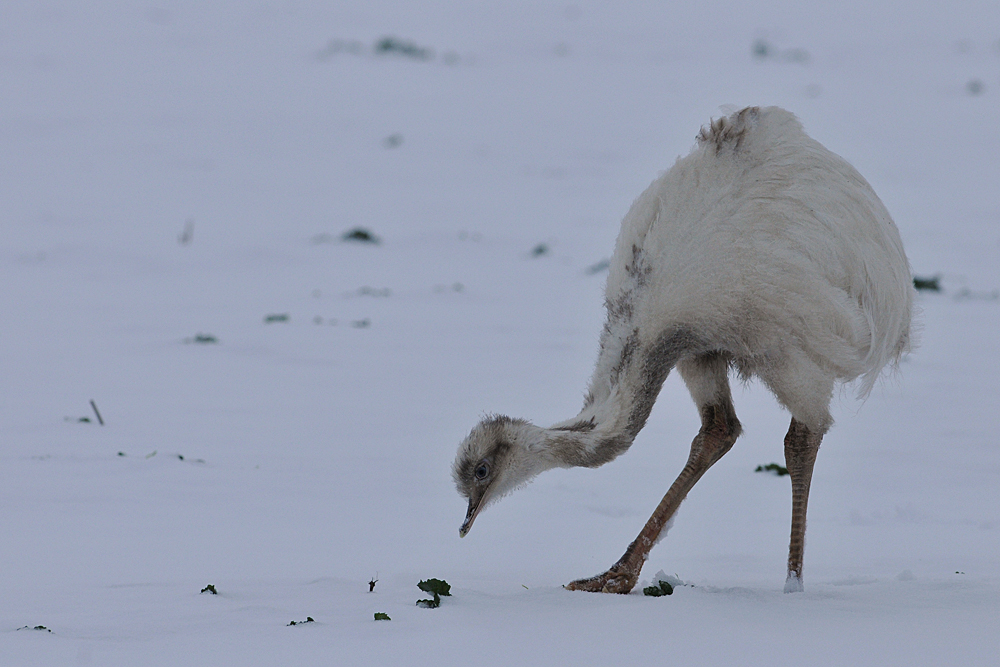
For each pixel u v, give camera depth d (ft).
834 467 120.06
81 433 130.93
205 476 110.11
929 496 107.24
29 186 444.96
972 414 146.61
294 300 250.57
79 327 215.92
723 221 72.90
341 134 602.03
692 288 72.95
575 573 79.51
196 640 57.21
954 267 296.71
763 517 99.81
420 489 108.78
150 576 75.72
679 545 89.71
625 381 75.05
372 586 69.15
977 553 85.15
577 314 235.81
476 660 53.83
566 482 113.19
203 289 267.18
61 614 63.16
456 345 201.26
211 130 597.11
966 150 540.11
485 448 73.72
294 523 94.12
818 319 71.82
